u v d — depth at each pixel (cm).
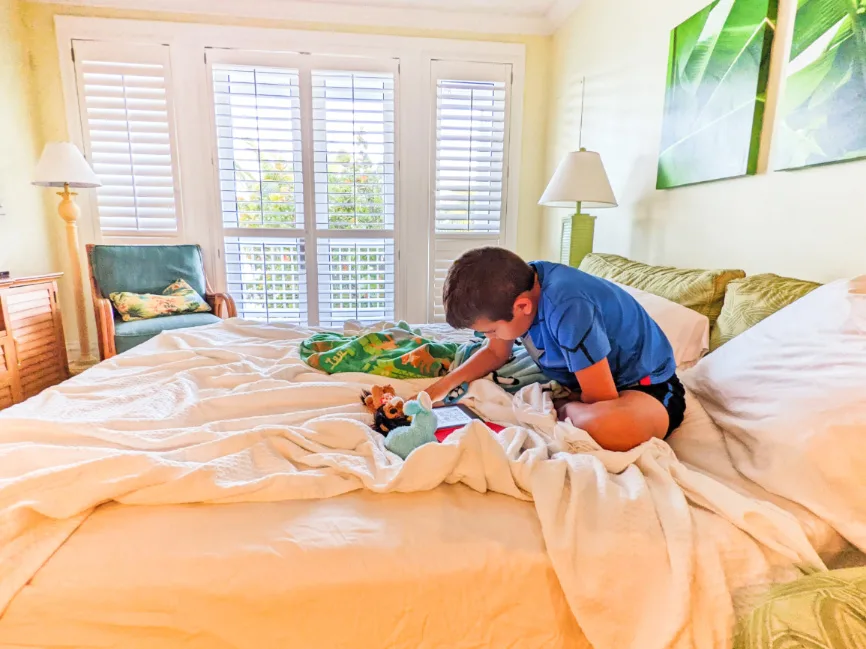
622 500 74
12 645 61
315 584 64
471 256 100
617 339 104
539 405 112
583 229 230
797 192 132
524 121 333
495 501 78
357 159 321
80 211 288
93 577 63
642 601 67
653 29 203
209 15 294
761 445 83
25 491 70
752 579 68
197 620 63
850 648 46
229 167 312
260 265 324
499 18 314
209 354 149
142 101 296
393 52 311
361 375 136
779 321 102
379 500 77
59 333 266
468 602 67
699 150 167
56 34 284
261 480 78
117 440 92
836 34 116
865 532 68
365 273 336
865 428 72
